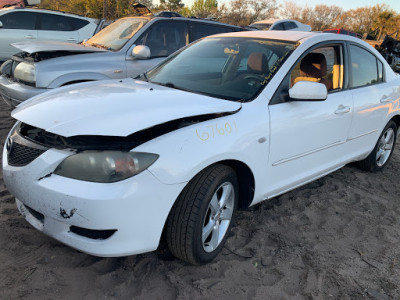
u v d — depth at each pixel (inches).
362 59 161.2
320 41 138.0
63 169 86.0
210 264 105.6
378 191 169.0
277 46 132.9
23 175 90.4
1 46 368.8
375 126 168.9
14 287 89.2
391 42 676.1
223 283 98.7
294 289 99.8
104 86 121.8
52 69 194.2
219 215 105.3
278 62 125.3
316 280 104.0
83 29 402.9
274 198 149.7
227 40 146.5
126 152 84.9
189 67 139.3
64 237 88.4
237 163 107.8
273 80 119.9
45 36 383.2
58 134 86.1
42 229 92.4
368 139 168.1
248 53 133.3
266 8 1691.7
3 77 215.9
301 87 115.5
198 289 95.4
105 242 86.5
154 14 272.5
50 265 98.2
